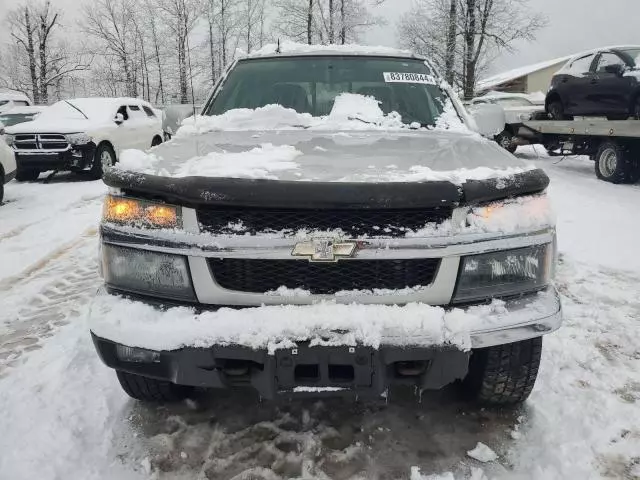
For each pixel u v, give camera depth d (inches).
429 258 74.0
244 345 72.6
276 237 72.6
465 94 971.3
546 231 79.7
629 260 188.9
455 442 90.2
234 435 92.5
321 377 73.8
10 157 325.1
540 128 423.2
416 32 1103.0
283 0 1109.1
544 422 94.6
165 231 76.2
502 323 75.5
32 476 82.1
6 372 114.7
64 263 198.7
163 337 74.6
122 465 85.0
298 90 132.0
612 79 364.5
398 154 89.9
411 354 72.9
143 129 493.0
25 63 1761.8
